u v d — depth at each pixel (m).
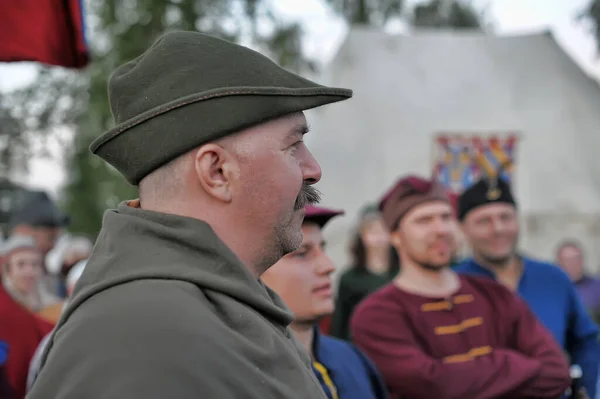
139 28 6.03
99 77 6.23
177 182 1.04
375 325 2.47
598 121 10.05
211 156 1.03
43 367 0.93
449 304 2.52
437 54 10.55
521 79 10.37
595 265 9.11
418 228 2.55
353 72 10.10
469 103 10.09
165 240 1.02
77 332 0.91
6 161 7.02
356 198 9.23
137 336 0.89
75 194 8.36
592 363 3.05
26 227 4.46
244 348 0.95
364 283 4.54
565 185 9.43
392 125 9.78
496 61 10.54
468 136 5.66
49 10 2.45
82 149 7.26
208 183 1.03
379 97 9.96
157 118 1.02
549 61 10.56
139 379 0.85
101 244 1.06
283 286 1.97
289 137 1.07
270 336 1.00
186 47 1.06
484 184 3.15
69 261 4.98
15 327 3.16
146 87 1.05
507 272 3.16
